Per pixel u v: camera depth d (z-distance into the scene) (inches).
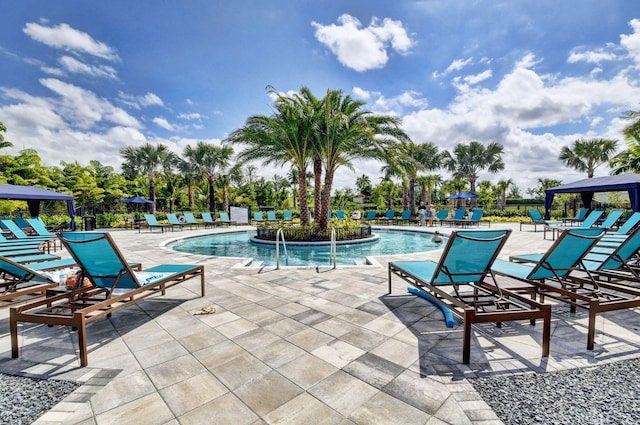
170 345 101.0
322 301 147.1
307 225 462.0
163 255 296.5
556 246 116.8
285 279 191.8
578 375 81.2
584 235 117.0
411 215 842.2
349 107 433.7
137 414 66.9
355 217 750.5
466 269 118.3
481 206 1138.0
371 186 1560.0
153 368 86.5
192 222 663.1
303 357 92.0
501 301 108.0
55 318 89.4
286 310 134.6
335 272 211.0
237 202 1171.3
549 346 96.6
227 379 80.5
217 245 427.8
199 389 76.2
